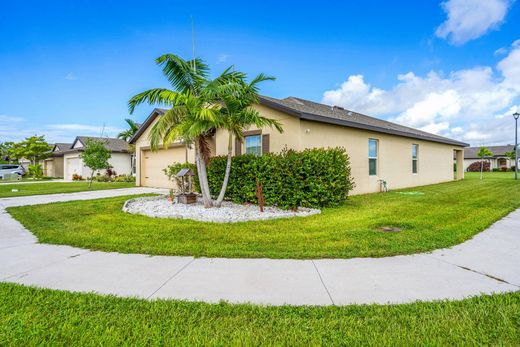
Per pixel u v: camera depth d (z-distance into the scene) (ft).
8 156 137.08
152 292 9.67
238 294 9.52
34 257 13.19
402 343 6.88
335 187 26.27
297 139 30.35
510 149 149.18
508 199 30.42
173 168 39.45
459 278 10.61
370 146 39.96
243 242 15.17
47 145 106.11
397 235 16.03
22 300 9.02
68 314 8.23
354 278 10.67
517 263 12.08
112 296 9.29
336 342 6.95
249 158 27.91
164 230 17.83
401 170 45.44
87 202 31.58
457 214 22.00
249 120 23.36
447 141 56.85
